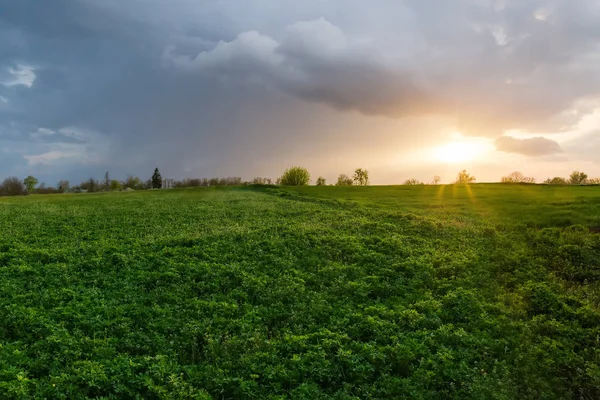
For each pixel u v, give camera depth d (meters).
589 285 19.73
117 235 32.22
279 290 19.72
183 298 19.22
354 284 20.02
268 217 39.81
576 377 13.05
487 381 12.64
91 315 17.16
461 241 27.39
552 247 24.59
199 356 14.51
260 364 13.51
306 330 16.06
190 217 41.31
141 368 13.28
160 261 23.64
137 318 17.08
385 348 14.23
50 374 12.88
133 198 64.00
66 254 25.78
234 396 12.20
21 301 18.45
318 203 51.38
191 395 11.82
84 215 42.94
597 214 32.19
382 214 38.38
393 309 17.77
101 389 12.23
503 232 29.48
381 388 12.45
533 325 15.97
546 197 47.28
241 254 25.33
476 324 16.34
